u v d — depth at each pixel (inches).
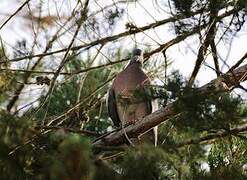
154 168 292.7
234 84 362.0
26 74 465.4
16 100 458.9
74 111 471.8
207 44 406.3
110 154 377.4
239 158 411.8
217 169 353.1
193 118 317.1
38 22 473.7
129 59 488.1
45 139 328.2
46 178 269.3
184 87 319.9
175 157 319.6
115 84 517.0
